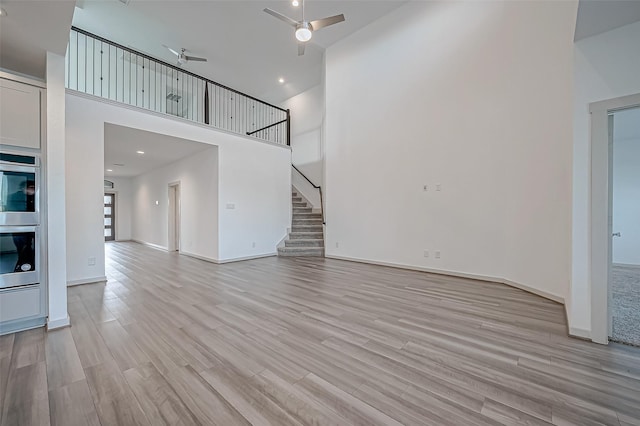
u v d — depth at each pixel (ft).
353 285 12.91
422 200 15.81
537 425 4.38
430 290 12.04
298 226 24.12
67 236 12.87
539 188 11.28
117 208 33.45
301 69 24.64
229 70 24.86
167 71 24.31
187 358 6.41
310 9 16.99
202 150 19.72
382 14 17.49
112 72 24.48
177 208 25.00
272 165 22.18
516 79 12.25
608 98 7.16
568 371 5.87
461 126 14.29
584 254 7.48
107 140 16.99
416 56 16.10
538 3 11.39
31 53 8.39
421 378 5.64
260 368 6.01
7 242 7.77
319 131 27.35
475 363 6.20
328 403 4.91
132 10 17.49
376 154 17.99
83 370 5.92
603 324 7.10
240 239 19.86
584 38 7.46
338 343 7.16
